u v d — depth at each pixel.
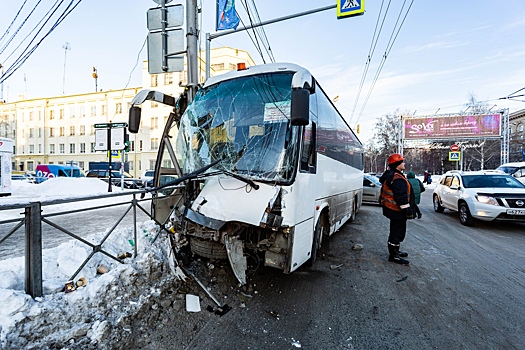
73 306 2.87
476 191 8.76
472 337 3.03
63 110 46.56
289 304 3.69
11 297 2.56
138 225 5.47
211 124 4.27
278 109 3.95
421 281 4.53
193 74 6.05
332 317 3.39
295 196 3.64
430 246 6.62
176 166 4.64
